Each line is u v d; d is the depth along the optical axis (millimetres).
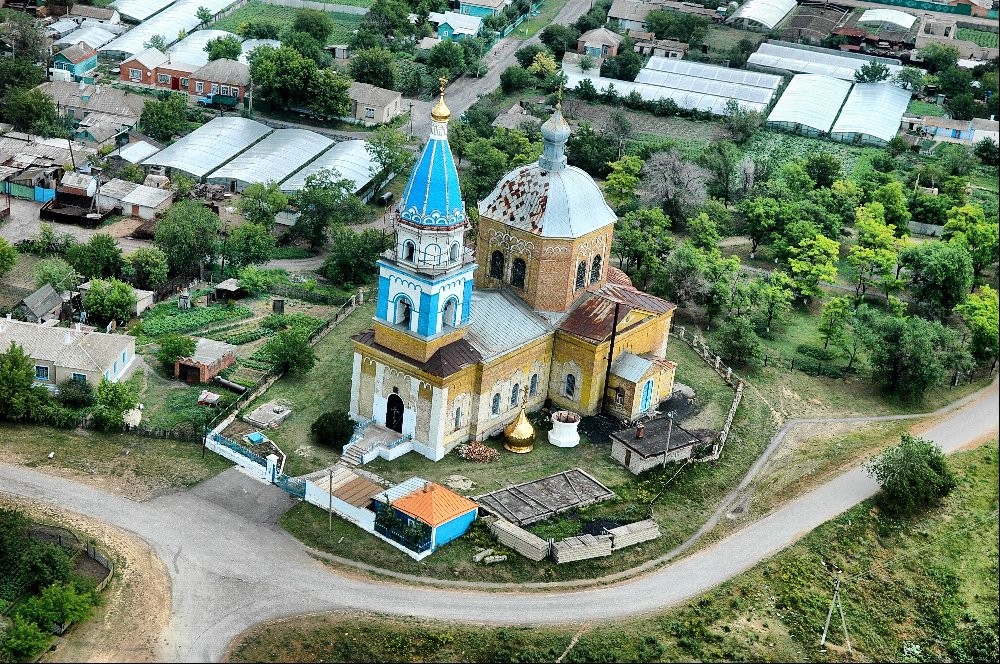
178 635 101562
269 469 123500
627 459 131125
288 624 103938
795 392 153500
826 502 130250
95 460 125500
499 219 136000
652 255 177500
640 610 110188
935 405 154625
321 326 156125
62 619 100188
